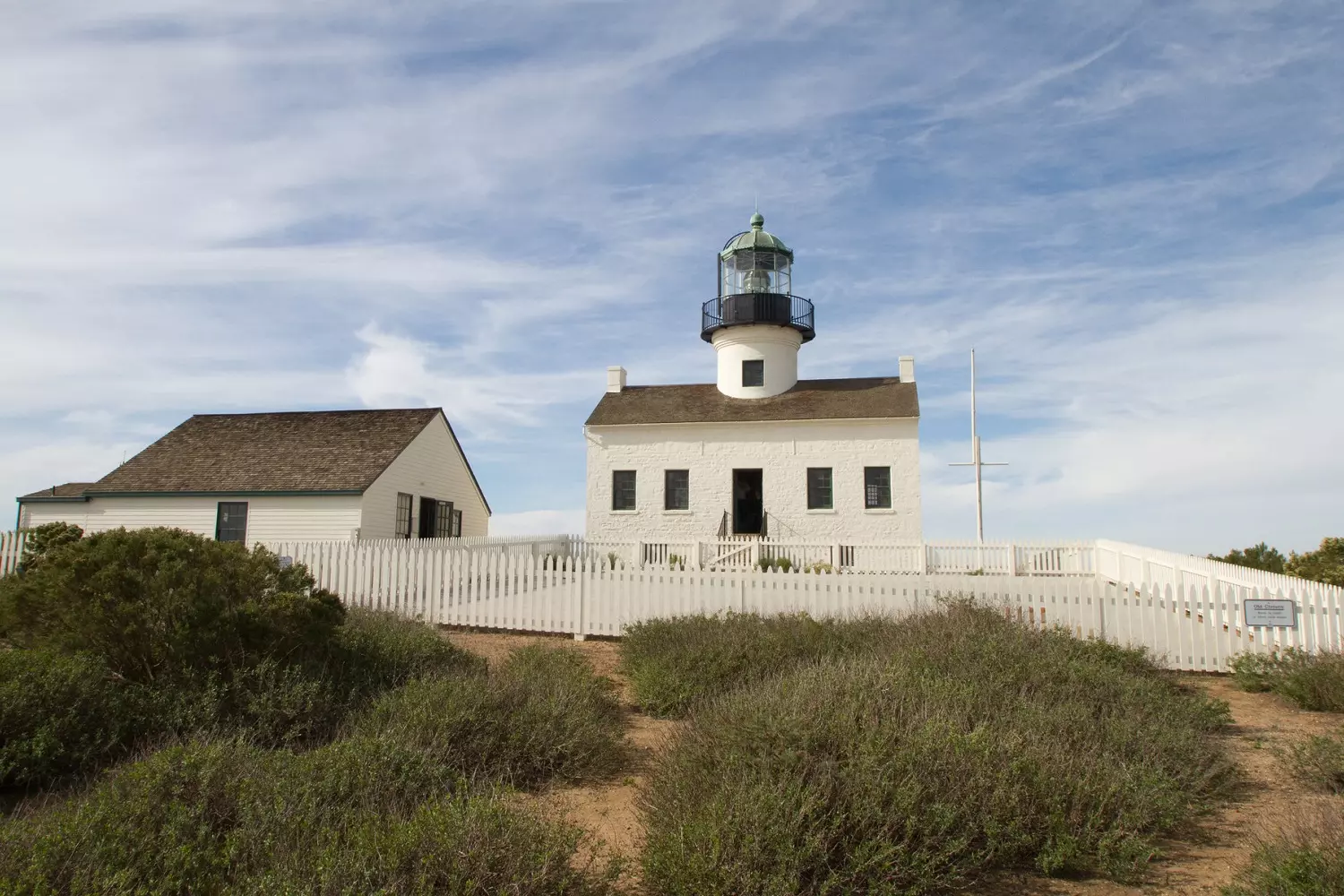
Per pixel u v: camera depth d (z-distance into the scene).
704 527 29.38
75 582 7.60
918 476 28.33
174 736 6.32
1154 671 10.55
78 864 3.90
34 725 6.22
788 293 33.25
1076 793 5.39
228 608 7.83
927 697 6.52
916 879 4.53
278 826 4.43
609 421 30.44
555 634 14.12
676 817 4.90
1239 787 6.61
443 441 30.38
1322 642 11.70
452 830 4.15
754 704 6.16
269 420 29.19
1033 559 26.52
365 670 8.38
